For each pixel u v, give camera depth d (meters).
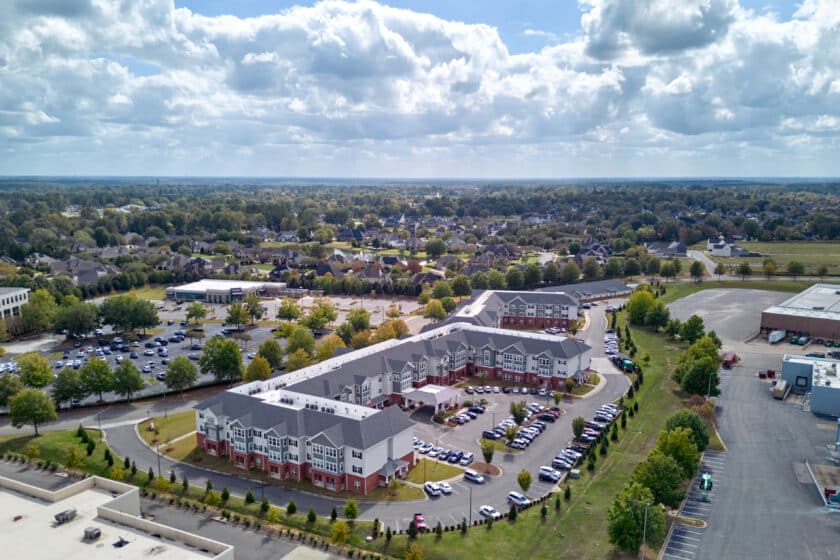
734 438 135.25
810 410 150.75
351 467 114.25
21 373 163.88
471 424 145.88
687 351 181.00
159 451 130.75
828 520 102.38
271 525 101.06
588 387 170.50
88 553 77.12
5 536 80.56
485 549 94.44
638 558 91.50
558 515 104.25
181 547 79.00
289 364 171.25
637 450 129.00
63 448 129.62
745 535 98.19
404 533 98.94
